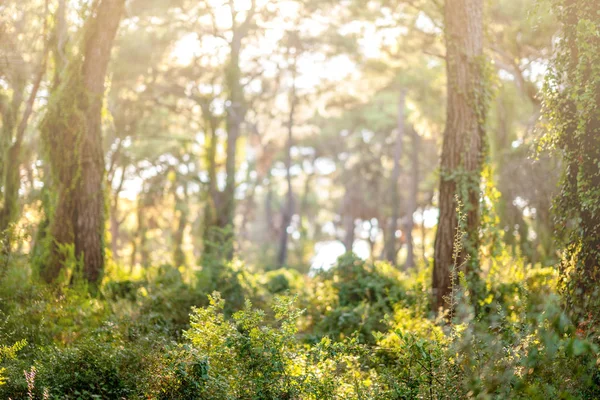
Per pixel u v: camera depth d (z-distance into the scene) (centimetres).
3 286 1068
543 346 611
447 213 1249
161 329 1020
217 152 3612
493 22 2234
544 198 2183
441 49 2777
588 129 855
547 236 2125
